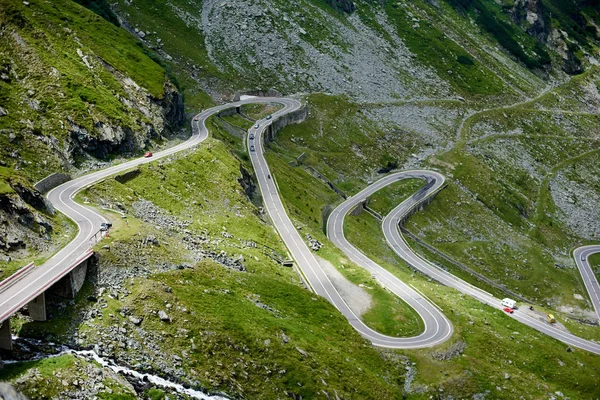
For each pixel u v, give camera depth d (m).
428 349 93.50
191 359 66.62
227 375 67.50
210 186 117.94
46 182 93.88
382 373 85.69
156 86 144.38
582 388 99.25
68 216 83.81
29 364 56.09
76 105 113.06
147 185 105.69
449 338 97.31
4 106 103.56
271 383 70.56
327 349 81.62
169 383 62.66
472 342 99.75
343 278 108.62
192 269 81.75
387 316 100.00
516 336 108.25
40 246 72.69
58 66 122.06
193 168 120.50
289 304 89.25
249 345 73.00
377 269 120.50
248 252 99.75
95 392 56.34
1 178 76.69
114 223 83.25
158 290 72.44
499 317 115.75
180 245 87.75
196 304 74.38
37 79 115.50
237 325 74.50
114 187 98.38
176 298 72.94
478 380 90.81
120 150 116.75
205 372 66.12
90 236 77.62
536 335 112.25
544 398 92.38
